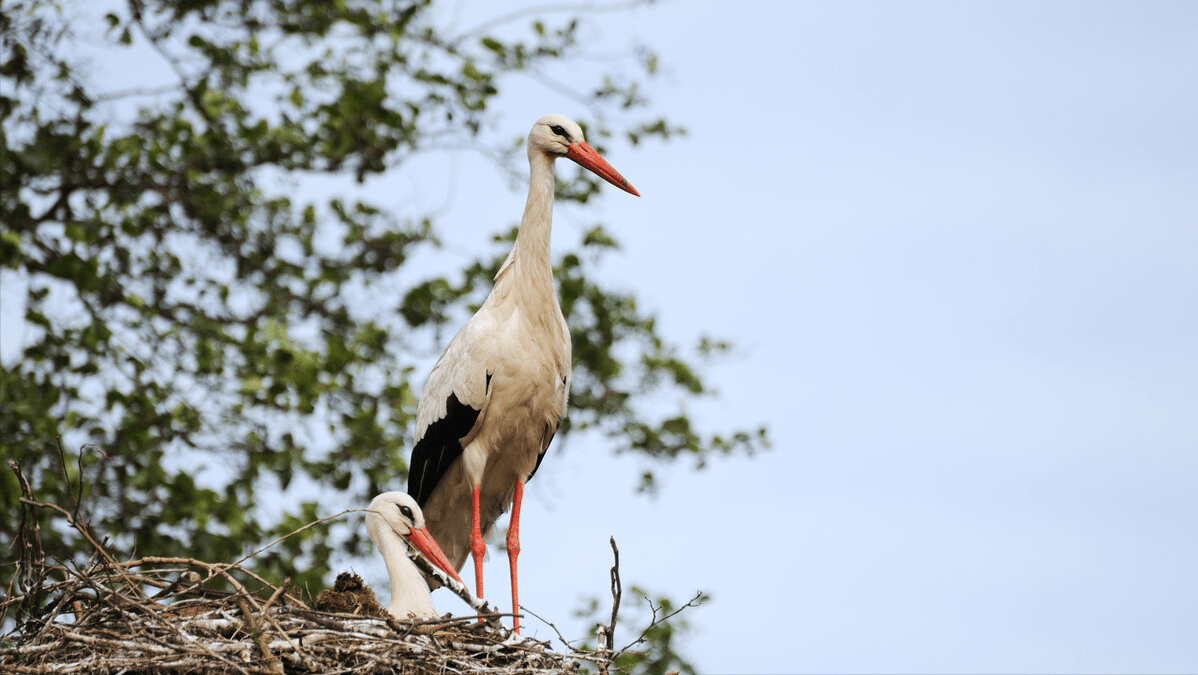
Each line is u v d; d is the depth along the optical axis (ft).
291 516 48.52
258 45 54.65
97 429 48.80
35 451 46.88
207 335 51.85
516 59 57.47
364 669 28.94
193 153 53.62
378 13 56.70
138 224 53.06
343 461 51.01
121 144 52.16
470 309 56.44
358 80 55.62
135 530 47.06
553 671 29.96
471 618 29.99
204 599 29.73
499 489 41.32
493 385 39.11
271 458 49.62
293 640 28.68
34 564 29.19
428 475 40.55
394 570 35.99
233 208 54.13
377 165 55.57
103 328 49.42
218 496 48.08
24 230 51.16
